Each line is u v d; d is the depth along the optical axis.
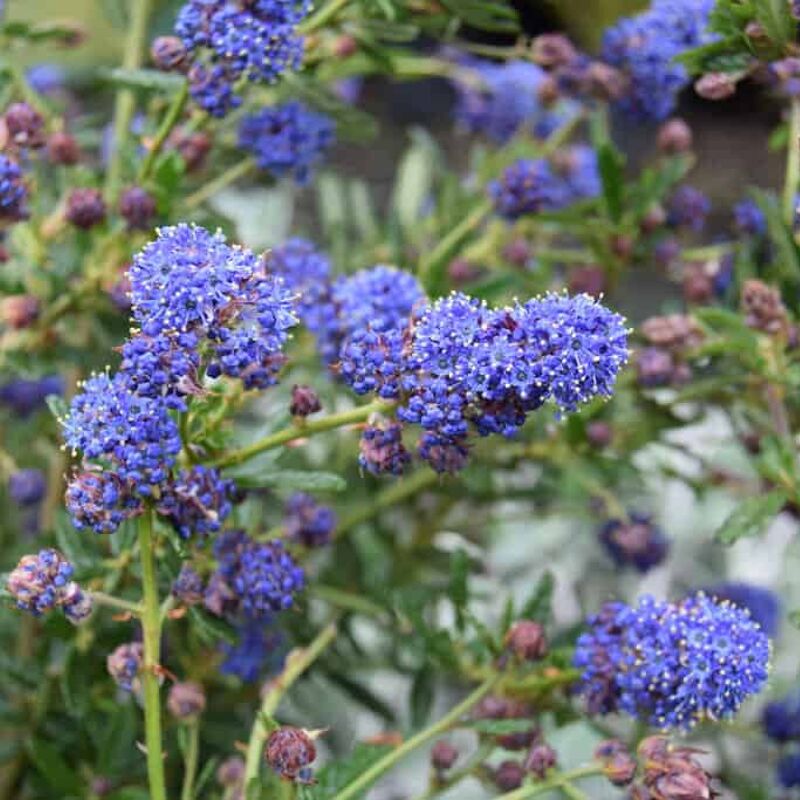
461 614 0.51
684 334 0.54
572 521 0.71
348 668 0.59
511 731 0.46
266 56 0.48
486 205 0.58
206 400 0.44
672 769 0.43
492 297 0.57
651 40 0.56
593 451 0.57
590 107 0.61
